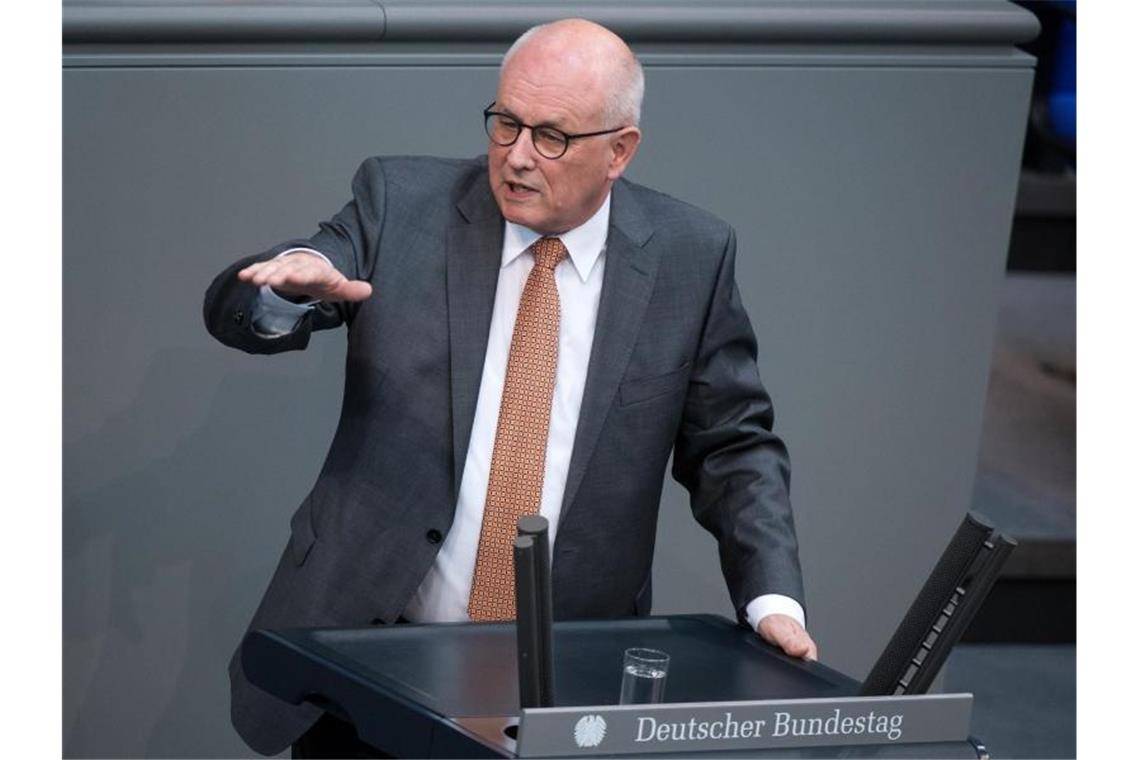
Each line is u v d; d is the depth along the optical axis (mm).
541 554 6090
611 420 8953
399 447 8820
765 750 6348
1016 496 16969
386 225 8914
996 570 6727
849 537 12398
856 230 11922
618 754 6113
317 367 11367
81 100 10570
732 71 11484
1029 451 17609
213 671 11562
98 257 10805
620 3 11305
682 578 12219
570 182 8469
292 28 10703
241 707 9008
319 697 6793
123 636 11359
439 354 8836
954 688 15789
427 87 11023
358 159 11039
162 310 10984
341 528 8836
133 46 10617
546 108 8312
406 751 6371
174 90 10695
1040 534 16469
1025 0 15719
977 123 11906
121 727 11469
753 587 8633
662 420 9078
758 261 11836
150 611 11383
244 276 7543
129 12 10445
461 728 6223
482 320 8852
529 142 8359
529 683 6180
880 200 11906
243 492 11391
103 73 10570
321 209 11062
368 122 11008
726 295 9250
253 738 8922
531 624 6125
